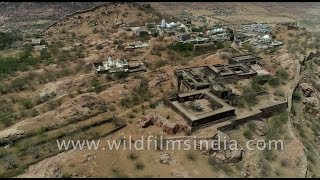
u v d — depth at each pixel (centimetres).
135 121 5791
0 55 10075
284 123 6028
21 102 6844
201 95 6300
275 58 8544
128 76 8050
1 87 7394
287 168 5044
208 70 7544
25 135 5494
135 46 9712
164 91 7138
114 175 4409
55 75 8125
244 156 5103
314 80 8369
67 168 4550
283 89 7019
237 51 9438
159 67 8594
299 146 5475
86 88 7475
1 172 4588
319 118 7100
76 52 9744
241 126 5728
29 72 8281
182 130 5309
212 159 4816
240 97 6456
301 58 8606
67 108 6228
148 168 4559
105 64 8381
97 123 5816
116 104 6581
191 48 9719
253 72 7512
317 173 5238
